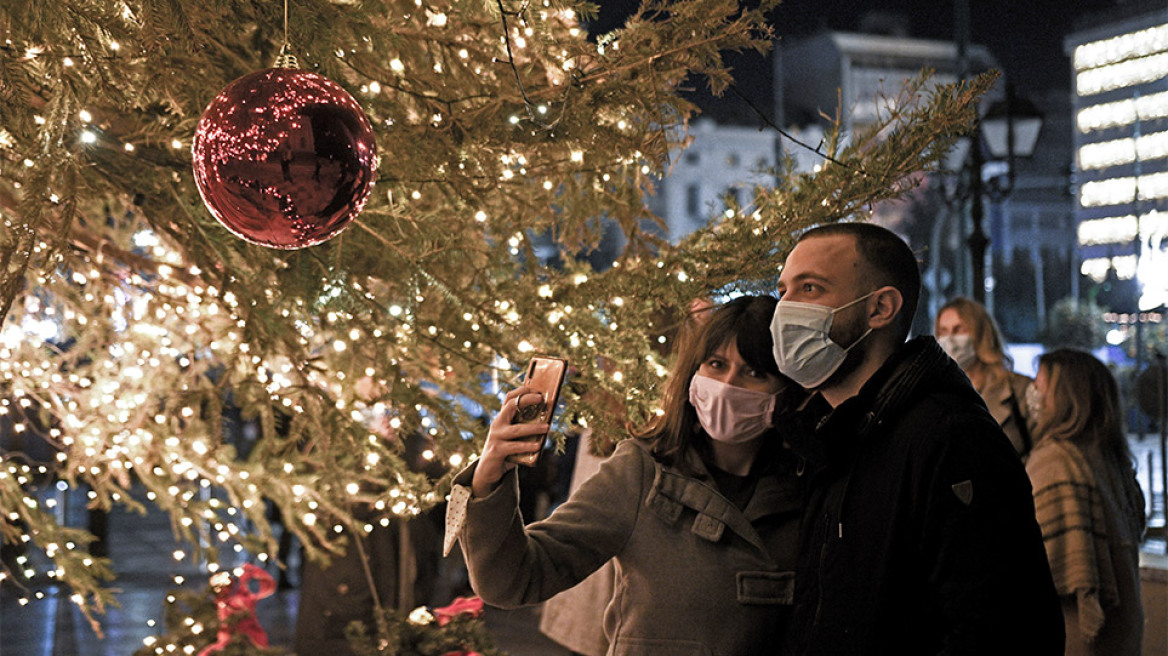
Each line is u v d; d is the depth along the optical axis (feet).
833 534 7.06
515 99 8.63
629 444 8.48
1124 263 112.68
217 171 6.27
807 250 7.48
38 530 12.91
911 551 6.63
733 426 8.12
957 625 6.27
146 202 9.11
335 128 6.28
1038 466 13.12
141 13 7.38
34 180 7.10
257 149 6.16
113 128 8.81
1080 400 13.12
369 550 20.39
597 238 11.06
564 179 10.07
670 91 8.86
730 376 8.13
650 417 9.13
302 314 10.00
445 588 33.96
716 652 7.85
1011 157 33.58
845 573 6.82
